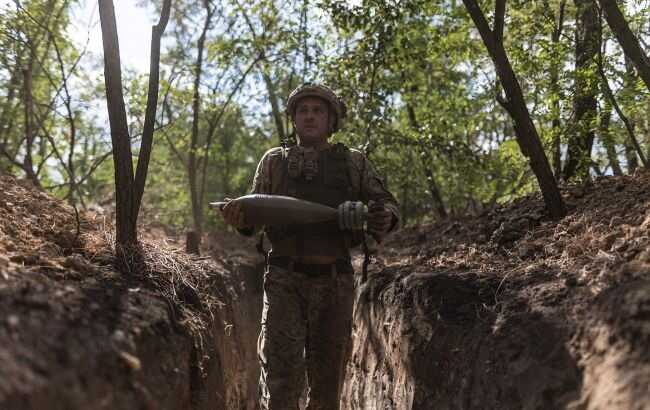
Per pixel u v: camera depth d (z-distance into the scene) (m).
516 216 5.18
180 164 14.82
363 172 3.59
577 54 5.98
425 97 8.84
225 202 3.43
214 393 3.75
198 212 9.91
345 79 7.52
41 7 7.36
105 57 3.85
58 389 1.75
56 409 1.69
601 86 5.42
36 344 1.88
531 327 3.01
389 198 3.58
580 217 4.32
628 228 3.40
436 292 4.04
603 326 2.53
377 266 6.34
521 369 2.86
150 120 4.07
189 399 3.18
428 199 12.24
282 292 3.43
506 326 3.20
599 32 5.34
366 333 5.55
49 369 1.79
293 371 3.39
